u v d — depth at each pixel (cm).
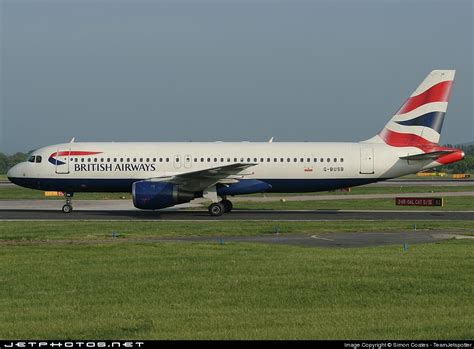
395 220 8669
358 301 3619
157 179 9519
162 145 10044
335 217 9238
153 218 9144
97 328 3034
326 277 4203
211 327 3044
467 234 6981
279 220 8719
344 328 2998
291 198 13875
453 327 3005
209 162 9806
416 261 4756
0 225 7950
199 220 8750
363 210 10644
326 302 3597
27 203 12706
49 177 9981
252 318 3216
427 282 4044
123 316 3278
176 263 4753
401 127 9862
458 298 3666
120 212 10181
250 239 6581
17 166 10156
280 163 9756
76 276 4309
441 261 4753
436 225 7906
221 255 5131
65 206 10162
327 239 6562
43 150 10144
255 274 4319
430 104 9800
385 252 5328
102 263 4794
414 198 11644
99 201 13112
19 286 4019
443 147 9819
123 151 9950
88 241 6438
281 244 6122
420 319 3175
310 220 8706
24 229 7444
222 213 9562
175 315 3291
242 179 9744
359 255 5106
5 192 17012
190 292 3838
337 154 9775
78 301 3638
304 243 6241
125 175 9888
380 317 3225
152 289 3916
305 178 9781
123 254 5225
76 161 9956
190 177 9294
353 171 9756
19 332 2975
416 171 9831
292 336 2862
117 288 3947
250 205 11794
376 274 4288
